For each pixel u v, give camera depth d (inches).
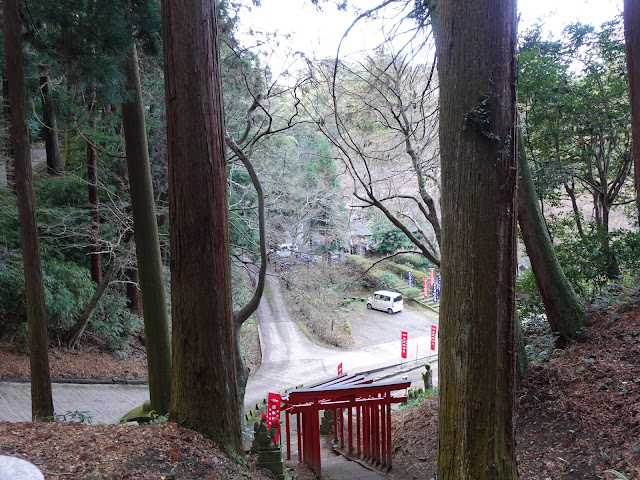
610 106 461.7
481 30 149.2
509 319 154.3
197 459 170.4
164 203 588.1
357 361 850.1
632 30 252.2
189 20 185.5
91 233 597.6
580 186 620.7
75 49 313.7
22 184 282.5
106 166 636.7
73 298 613.6
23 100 282.5
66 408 479.8
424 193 347.9
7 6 277.7
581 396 254.5
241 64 378.3
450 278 156.1
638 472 182.2
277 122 697.6
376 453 304.7
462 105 151.6
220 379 192.9
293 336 962.7
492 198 150.4
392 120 423.8
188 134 186.2
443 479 157.9
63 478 140.6
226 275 196.7
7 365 535.2
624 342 286.5
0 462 102.7
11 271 566.3
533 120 472.1
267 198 643.5
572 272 394.3
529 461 226.2
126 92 349.4
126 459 158.9
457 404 153.6
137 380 606.9
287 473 247.4
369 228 1211.9
